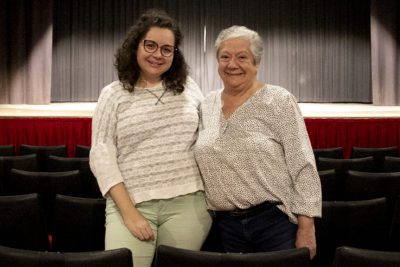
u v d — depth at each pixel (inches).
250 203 77.9
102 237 93.7
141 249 78.0
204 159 78.3
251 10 410.3
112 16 404.2
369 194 116.6
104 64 405.7
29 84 378.6
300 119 77.5
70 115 271.4
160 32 78.4
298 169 75.8
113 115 79.5
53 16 399.5
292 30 411.2
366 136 249.4
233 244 81.8
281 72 413.7
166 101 80.1
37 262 64.1
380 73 385.7
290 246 78.6
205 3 408.8
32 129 249.4
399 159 146.9
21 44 375.6
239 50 77.2
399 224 90.5
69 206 93.5
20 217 89.5
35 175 117.3
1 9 370.3
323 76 413.4
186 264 65.6
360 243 90.6
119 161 80.3
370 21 400.5
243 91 79.7
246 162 77.0
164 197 78.1
